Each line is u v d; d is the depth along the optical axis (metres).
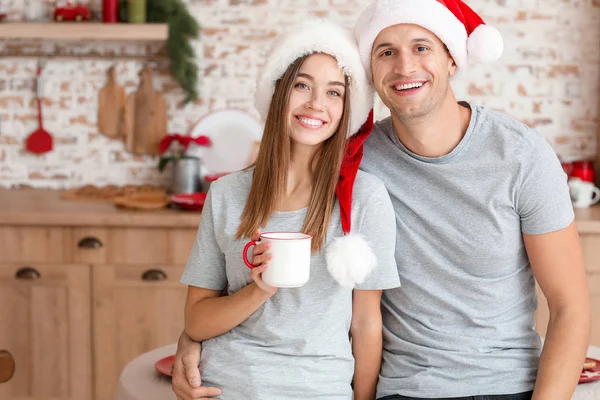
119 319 3.12
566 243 1.74
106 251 3.09
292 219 1.73
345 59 1.73
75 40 3.63
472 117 1.80
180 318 3.12
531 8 3.60
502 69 3.63
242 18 3.60
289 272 1.55
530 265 1.83
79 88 3.66
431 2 1.72
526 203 1.74
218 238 1.77
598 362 1.97
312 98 1.71
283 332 1.67
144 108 3.65
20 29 3.42
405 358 1.79
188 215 3.05
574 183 3.42
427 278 1.80
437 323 1.80
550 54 3.63
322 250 1.69
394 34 1.74
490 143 1.77
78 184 3.70
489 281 1.77
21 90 3.66
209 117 3.64
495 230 1.75
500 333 1.77
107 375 3.15
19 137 3.68
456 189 1.77
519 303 1.81
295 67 1.73
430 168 1.78
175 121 3.66
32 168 3.70
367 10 1.80
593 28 3.62
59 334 3.13
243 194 1.79
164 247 3.09
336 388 1.66
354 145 1.81
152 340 3.13
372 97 1.85
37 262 3.09
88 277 3.10
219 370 1.68
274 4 3.59
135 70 3.64
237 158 3.65
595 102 3.66
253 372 1.64
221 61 3.62
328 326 1.68
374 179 1.77
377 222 1.72
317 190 1.73
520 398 1.72
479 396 1.71
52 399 3.17
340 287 1.69
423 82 1.73
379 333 1.78
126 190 3.56
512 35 3.62
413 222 1.81
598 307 3.08
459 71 1.87
